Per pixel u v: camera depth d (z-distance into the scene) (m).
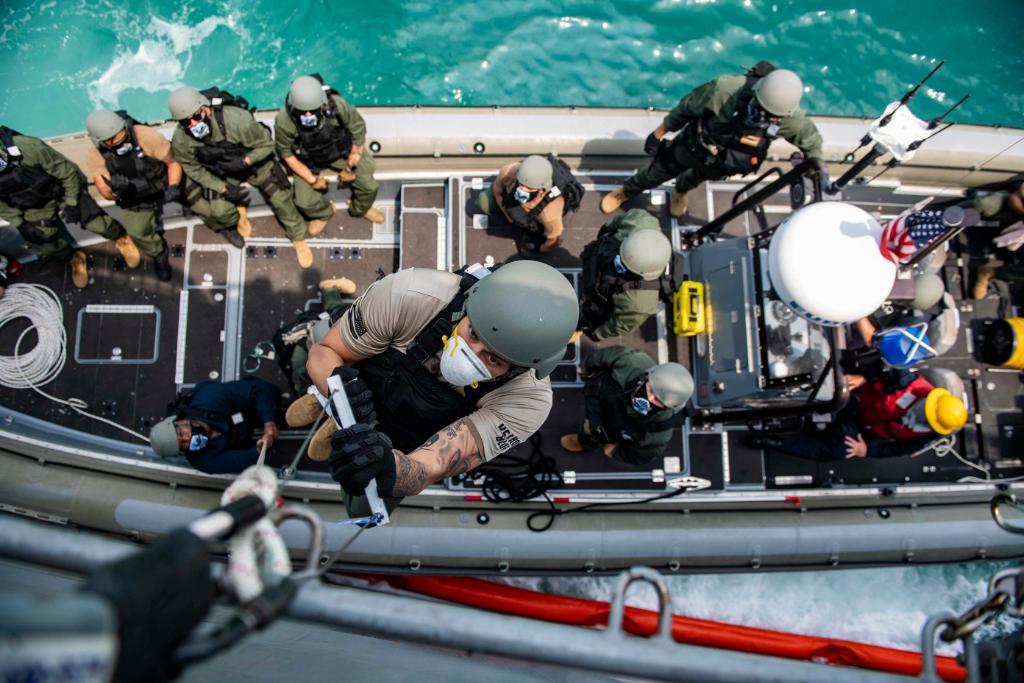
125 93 7.42
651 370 4.36
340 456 2.02
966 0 7.80
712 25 7.78
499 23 7.71
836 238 3.71
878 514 5.46
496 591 5.83
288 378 5.21
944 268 6.01
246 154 4.91
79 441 5.36
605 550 5.15
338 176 5.70
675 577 6.16
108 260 5.62
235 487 1.22
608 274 4.56
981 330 6.01
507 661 3.89
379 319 2.40
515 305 2.09
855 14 7.78
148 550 0.95
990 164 5.89
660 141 5.27
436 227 5.66
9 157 4.62
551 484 5.29
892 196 6.12
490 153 5.67
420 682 2.26
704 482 5.39
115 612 0.84
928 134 4.46
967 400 5.93
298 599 1.21
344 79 7.61
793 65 7.81
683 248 5.62
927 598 6.20
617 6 7.72
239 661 2.00
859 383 5.09
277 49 7.54
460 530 5.09
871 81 7.77
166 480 5.09
